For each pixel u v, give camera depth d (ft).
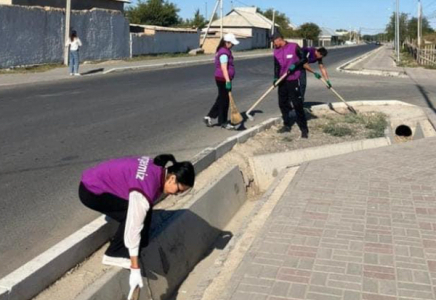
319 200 20.16
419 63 137.49
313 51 36.09
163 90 52.34
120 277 14.05
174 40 147.02
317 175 23.57
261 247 15.93
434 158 26.58
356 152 28.07
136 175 12.87
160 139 28.84
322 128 34.76
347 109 42.68
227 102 31.83
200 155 24.32
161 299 15.65
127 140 28.27
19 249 14.93
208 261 18.97
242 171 26.27
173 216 18.45
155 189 12.84
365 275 14.12
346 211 18.94
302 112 31.24
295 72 30.71
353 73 92.22
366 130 35.04
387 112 41.91
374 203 19.77
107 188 13.52
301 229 17.30
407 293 13.20
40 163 23.18
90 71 74.38
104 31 103.24
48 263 13.02
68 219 17.22
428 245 15.97
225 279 14.57
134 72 78.23
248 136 29.96
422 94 57.31
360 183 22.33
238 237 17.33
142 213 12.59
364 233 16.92
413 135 39.52
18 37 77.77
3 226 16.37
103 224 15.64
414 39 232.73
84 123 32.73
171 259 16.92
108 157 24.56
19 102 40.98
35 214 17.47
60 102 41.60
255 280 13.96
